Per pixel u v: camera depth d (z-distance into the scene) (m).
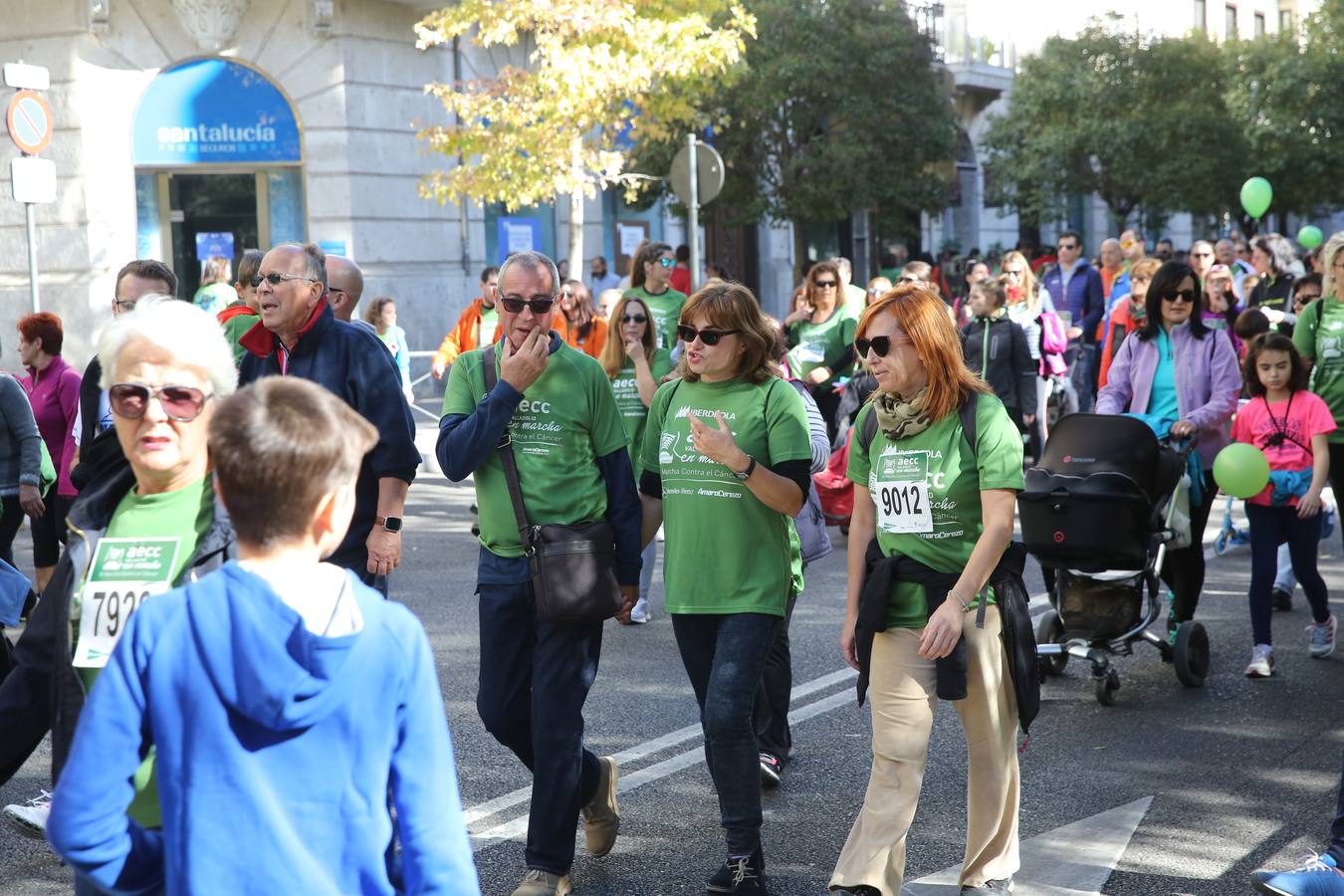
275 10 19.73
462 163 17.39
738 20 16.89
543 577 4.22
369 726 2.16
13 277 19.81
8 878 4.58
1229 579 9.03
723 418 4.40
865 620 4.04
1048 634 6.81
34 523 8.09
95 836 2.11
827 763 5.70
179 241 20.16
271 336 4.50
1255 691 6.65
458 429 4.32
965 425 3.98
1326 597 7.15
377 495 4.48
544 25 16.17
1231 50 33.53
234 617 2.10
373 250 20.33
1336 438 7.29
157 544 2.72
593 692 6.73
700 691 4.50
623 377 8.12
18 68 11.92
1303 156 32.78
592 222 24.30
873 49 24.45
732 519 4.33
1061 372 12.38
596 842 4.66
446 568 9.61
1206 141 31.78
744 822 4.27
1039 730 6.13
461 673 7.05
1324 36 33.97
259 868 2.09
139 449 2.72
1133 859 4.68
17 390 7.50
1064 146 31.38
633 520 4.47
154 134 19.72
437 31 16.36
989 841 4.14
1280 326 12.16
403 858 2.22
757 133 24.22
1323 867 4.10
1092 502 6.29
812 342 10.07
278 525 2.16
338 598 2.18
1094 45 32.00
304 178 20.05
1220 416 6.80
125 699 2.11
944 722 6.25
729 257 28.28
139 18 19.50
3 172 19.70
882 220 26.17
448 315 21.25
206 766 2.10
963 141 34.62
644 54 16.16
